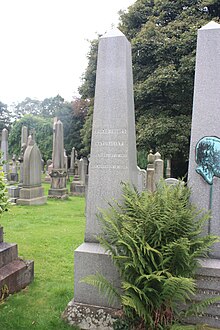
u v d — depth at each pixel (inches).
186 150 616.7
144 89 617.9
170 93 621.3
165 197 125.1
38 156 465.1
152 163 389.4
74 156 1074.1
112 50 147.6
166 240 114.9
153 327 113.3
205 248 116.2
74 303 136.1
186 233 118.0
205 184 136.6
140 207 120.5
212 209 135.3
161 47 612.7
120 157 145.4
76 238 260.8
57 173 524.7
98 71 149.6
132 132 156.6
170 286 107.5
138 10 714.8
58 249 230.7
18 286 161.5
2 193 164.6
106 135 147.5
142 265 112.0
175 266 114.5
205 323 124.6
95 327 128.5
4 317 134.6
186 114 640.4
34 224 313.3
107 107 147.9
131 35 708.7
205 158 136.6
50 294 158.4
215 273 125.5
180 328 108.8
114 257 116.4
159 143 607.8
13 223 313.4
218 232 134.7
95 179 147.6
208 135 136.9
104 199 145.8
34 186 454.9
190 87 603.2
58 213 381.1
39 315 137.0
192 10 651.5
